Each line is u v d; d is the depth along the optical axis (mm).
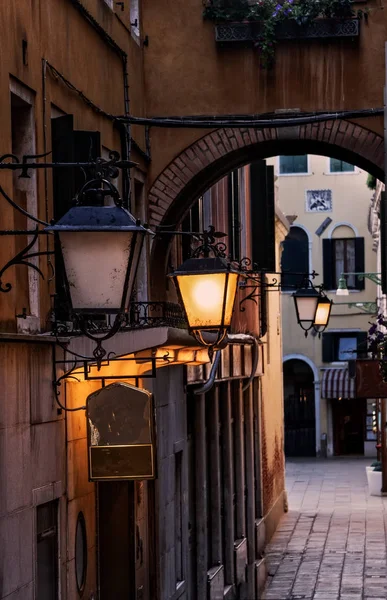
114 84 22312
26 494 14859
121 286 11945
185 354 21406
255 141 25547
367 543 44312
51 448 16094
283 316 82562
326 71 25500
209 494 31938
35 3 16453
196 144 25484
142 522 22438
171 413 25938
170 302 26250
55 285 16953
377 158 25547
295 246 83500
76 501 17422
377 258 78000
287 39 25484
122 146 22609
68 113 18359
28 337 14703
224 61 25625
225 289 16203
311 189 83375
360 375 31734
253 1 25891
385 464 59625
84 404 17938
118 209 12094
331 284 82750
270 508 45875
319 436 81875
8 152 14836
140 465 16062
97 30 20641
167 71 25641
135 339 17812
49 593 16203
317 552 42719
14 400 14430
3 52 14773
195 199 27219
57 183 16859
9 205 14758
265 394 45156
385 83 25250
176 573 26484
